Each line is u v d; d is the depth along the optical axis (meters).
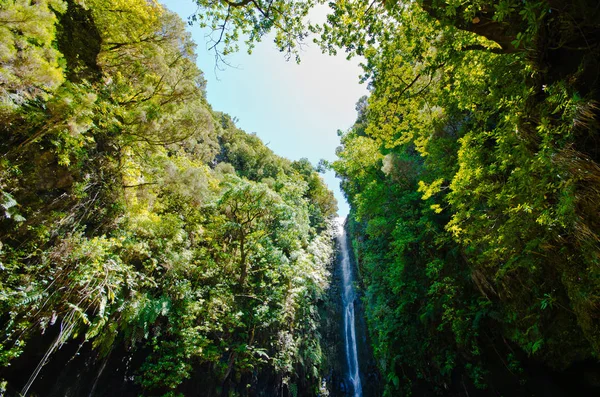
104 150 8.79
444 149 9.65
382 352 12.34
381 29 6.54
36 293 5.26
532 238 4.71
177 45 10.91
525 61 3.85
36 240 6.04
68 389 6.34
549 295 5.93
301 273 13.68
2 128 5.34
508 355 8.00
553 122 3.38
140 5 9.69
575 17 2.89
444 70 6.78
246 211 11.55
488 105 6.34
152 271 8.68
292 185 17.14
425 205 11.45
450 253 10.27
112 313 6.71
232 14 6.81
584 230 2.91
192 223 11.56
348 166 15.60
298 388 12.69
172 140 9.62
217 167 23.91
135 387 7.70
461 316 9.16
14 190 5.72
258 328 11.24
